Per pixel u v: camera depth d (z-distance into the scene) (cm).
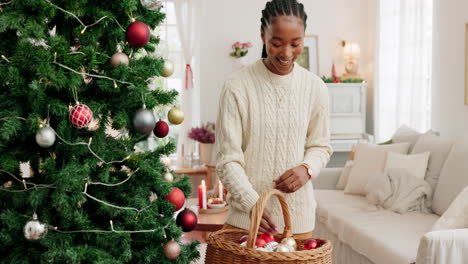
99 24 123
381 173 338
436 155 324
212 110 547
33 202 110
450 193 289
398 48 476
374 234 265
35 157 124
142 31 125
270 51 141
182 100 536
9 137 112
